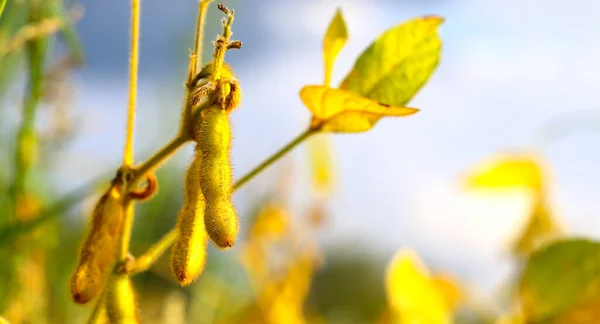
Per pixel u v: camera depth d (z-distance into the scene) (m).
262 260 0.75
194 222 0.46
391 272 0.61
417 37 0.53
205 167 0.44
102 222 0.46
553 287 0.58
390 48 0.53
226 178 0.44
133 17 0.47
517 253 0.69
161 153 0.47
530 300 0.59
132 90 0.47
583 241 0.58
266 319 0.73
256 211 0.76
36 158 0.73
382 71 0.54
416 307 0.60
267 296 0.73
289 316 0.73
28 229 0.64
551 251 0.58
